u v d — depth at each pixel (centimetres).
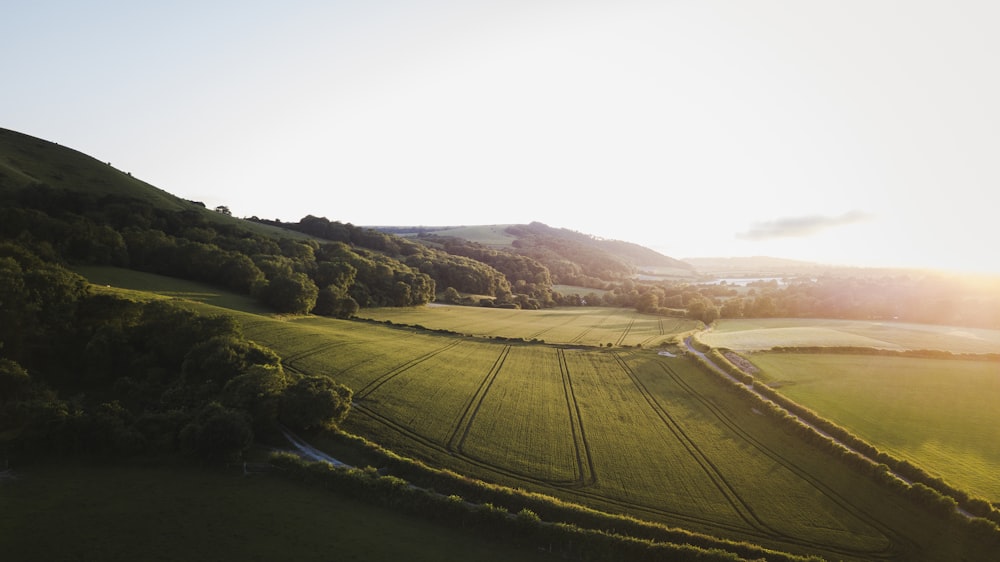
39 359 4538
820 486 4134
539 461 4206
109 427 3719
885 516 3722
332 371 5494
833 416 5466
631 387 6519
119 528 2858
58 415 3650
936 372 7294
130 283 7162
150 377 4634
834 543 3388
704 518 3581
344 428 4425
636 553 3172
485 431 4650
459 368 6500
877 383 6712
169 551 2702
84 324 4903
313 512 3284
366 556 2866
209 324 5247
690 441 4888
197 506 3184
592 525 3403
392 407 4884
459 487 3688
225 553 2741
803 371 7225
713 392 6406
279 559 2741
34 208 8469
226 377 4600
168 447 3784
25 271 5100
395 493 3553
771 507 3775
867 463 4359
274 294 8150
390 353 6644
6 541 2608
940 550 3369
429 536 3198
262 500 3350
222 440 3725
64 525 2819
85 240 7569
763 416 5644
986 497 3869
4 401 3847
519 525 3294
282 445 4134
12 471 3338
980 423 5381
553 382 6444
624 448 4603
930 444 4828
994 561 3262
